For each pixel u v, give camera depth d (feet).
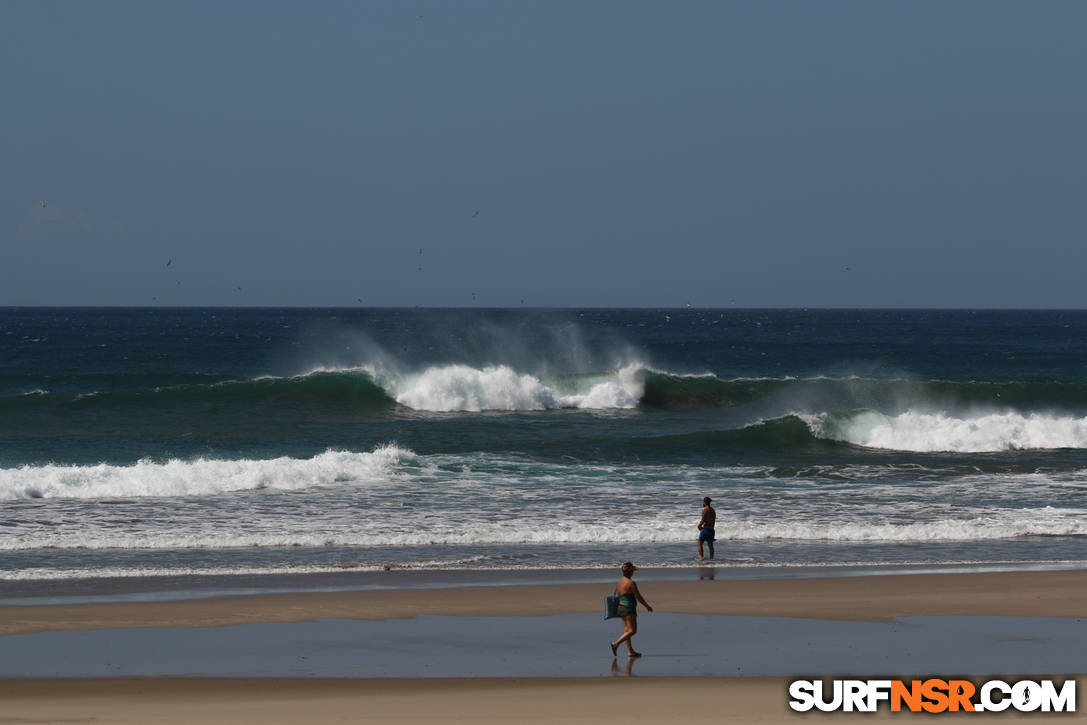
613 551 235.61
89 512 267.39
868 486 322.75
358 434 416.87
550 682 137.18
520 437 416.67
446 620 173.78
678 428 455.22
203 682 137.28
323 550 231.71
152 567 212.23
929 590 196.95
